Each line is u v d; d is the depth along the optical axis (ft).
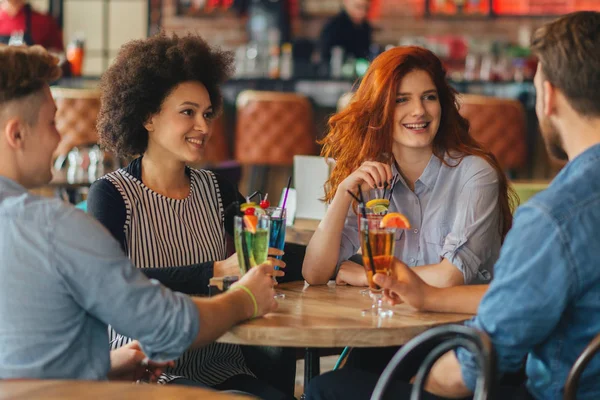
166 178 7.63
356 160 7.88
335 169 8.08
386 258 6.16
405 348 4.93
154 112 7.45
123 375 6.05
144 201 7.45
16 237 5.01
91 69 30.55
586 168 5.04
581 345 5.03
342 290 7.07
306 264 7.38
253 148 19.45
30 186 5.44
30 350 5.01
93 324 5.34
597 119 5.18
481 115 17.95
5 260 5.01
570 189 4.96
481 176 7.57
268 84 20.81
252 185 21.39
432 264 7.41
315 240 7.37
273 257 6.88
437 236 7.70
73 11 30.35
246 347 7.81
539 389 5.26
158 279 6.90
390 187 7.85
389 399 5.78
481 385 4.62
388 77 7.57
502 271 5.01
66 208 5.11
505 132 18.04
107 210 7.20
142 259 7.33
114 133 7.61
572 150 5.33
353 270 7.31
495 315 4.97
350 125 7.82
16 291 5.00
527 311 4.87
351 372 6.17
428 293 6.11
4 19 22.17
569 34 5.15
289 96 19.34
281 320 5.80
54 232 5.01
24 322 5.01
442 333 4.85
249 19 24.68
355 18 23.36
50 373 5.07
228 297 5.66
